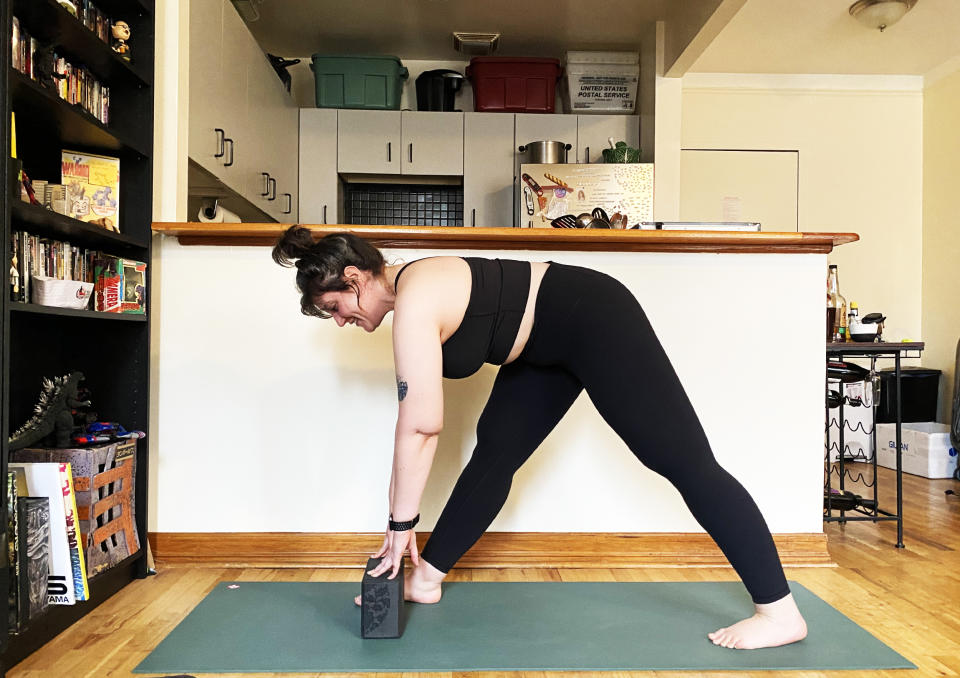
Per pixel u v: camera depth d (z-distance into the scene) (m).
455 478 2.23
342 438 2.23
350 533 2.22
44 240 1.73
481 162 4.52
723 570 2.19
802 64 4.96
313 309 1.55
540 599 1.89
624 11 4.13
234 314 2.22
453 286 1.52
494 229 2.12
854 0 4.04
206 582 2.03
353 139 4.48
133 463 2.00
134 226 2.10
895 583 2.08
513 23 4.31
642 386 1.56
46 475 1.61
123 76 2.04
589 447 2.26
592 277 1.64
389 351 2.23
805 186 5.15
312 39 4.58
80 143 1.96
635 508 2.26
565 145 4.31
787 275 2.28
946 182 4.89
